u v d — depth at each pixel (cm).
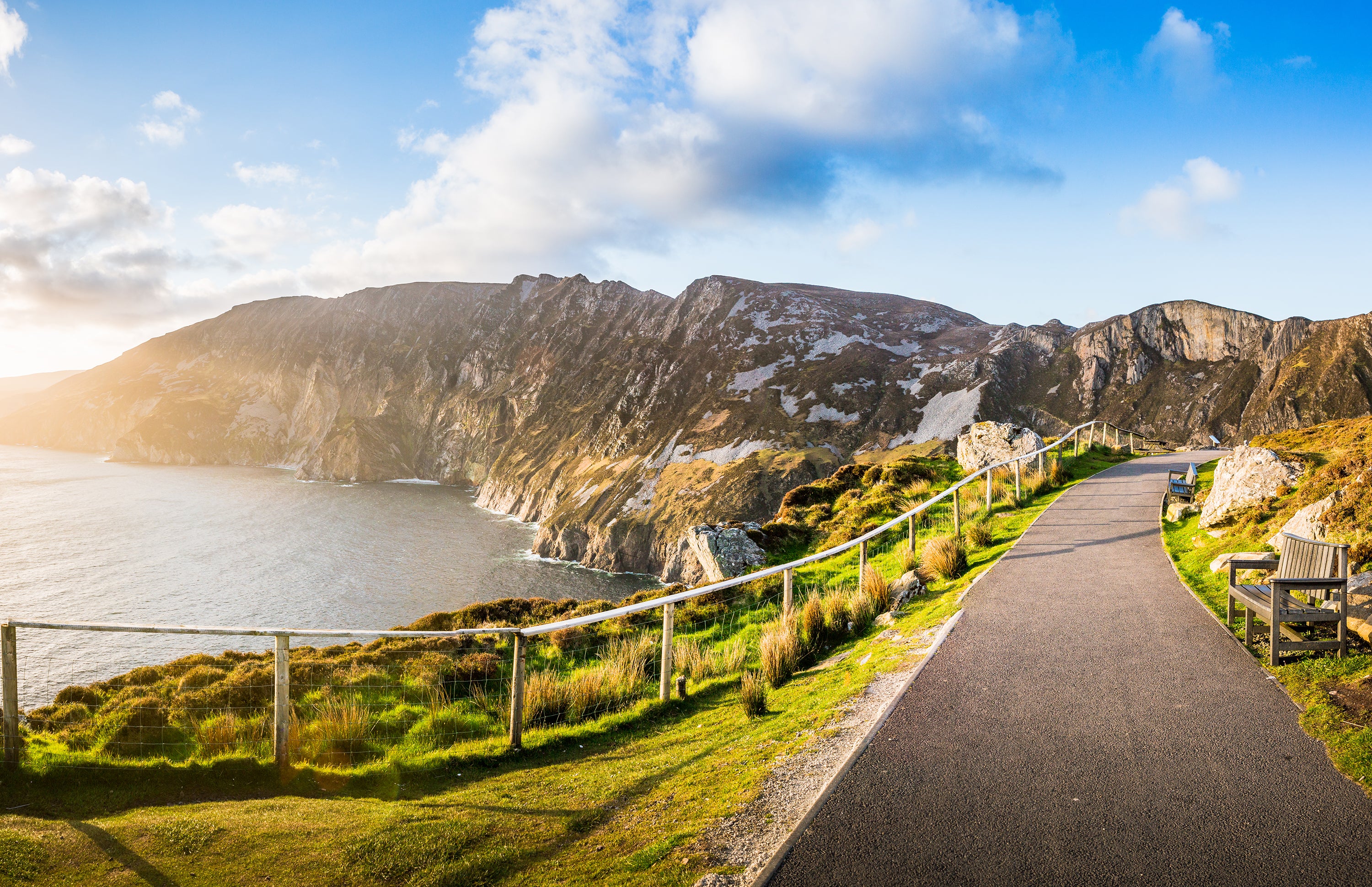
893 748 661
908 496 2697
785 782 629
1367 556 977
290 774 873
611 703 1123
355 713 1019
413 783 849
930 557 1566
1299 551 881
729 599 1783
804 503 3189
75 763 868
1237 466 1580
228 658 1520
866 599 1370
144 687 1248
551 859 575
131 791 822
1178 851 481
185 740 974
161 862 616
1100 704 733
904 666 915
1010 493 2342
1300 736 639
